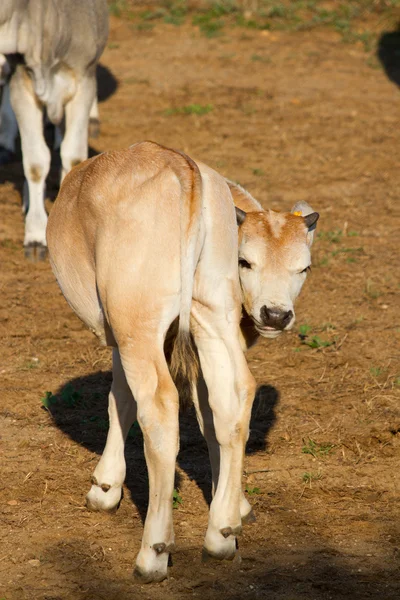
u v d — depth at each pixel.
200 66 31.94
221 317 7.86
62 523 8.88
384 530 8.82
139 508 9.23
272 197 20.61
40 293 15.49
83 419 11.23
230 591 7.80
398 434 10.79
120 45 34.06
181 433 10.90
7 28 15.39
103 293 7.86
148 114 26.86
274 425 11.08
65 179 9.12
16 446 10.50
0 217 19.00
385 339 13.73
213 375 7.92
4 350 13.23
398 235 18.59
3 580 7.92
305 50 33.97
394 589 7.85
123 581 7.91
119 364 8.79
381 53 33.84
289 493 9.53
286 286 8.18
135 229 7.73
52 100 16.42
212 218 7.85
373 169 22.89
